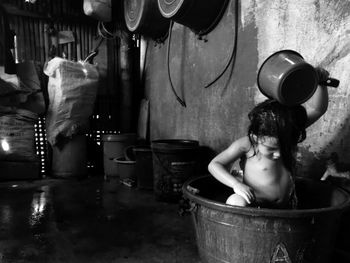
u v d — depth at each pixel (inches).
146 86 245.4
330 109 88.4
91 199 162.9
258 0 116.0
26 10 226.7
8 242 108.4
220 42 142.6
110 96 255.1
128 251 101.7
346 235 83.3
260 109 75.0
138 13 185.6
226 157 83.0
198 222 79.7
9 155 204.8
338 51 84.7
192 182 93.4
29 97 214.7
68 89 204.1
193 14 139.3
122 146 214.4
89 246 105.5
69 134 209.5
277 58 73.6
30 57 232.5
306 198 89.4
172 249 103.1
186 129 178.5
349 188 82.4
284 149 74.1
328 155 89.4
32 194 173.3
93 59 250.4
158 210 143.5
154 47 226.4
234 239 70.0
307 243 66.7
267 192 80.4
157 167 154.6
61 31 241.3
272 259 67.4
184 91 179.9
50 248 103.9
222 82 141.7
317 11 90.8
